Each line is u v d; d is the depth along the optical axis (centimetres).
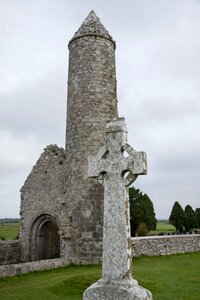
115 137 752
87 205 1662
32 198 2083
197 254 2061
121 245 683
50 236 2131
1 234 4219
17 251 2045
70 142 1797
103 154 757
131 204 4222
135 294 626
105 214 716
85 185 1689
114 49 1967
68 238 1681
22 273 1350
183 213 4941
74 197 1708
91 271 1369
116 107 1866
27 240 2050
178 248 2039
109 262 684
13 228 6419
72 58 1889
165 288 1055
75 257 1627
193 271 1402
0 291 1064
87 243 1622
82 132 1750
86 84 1802
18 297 979
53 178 1992
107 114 1783
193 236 2223
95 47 1855
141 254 1773
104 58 1859
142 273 1287
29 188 2116
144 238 1839
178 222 4897
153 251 1855
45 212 1986
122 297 634
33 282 1212
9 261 1966
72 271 1453
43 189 2034
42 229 2069
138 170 707
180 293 1005
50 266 1503
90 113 1764
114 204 713
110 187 726
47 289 1064
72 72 1867
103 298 650
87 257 1603
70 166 1772
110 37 1919
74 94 1823
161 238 1941
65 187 1848
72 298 955
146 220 4231
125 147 738
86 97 1784
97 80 1808
